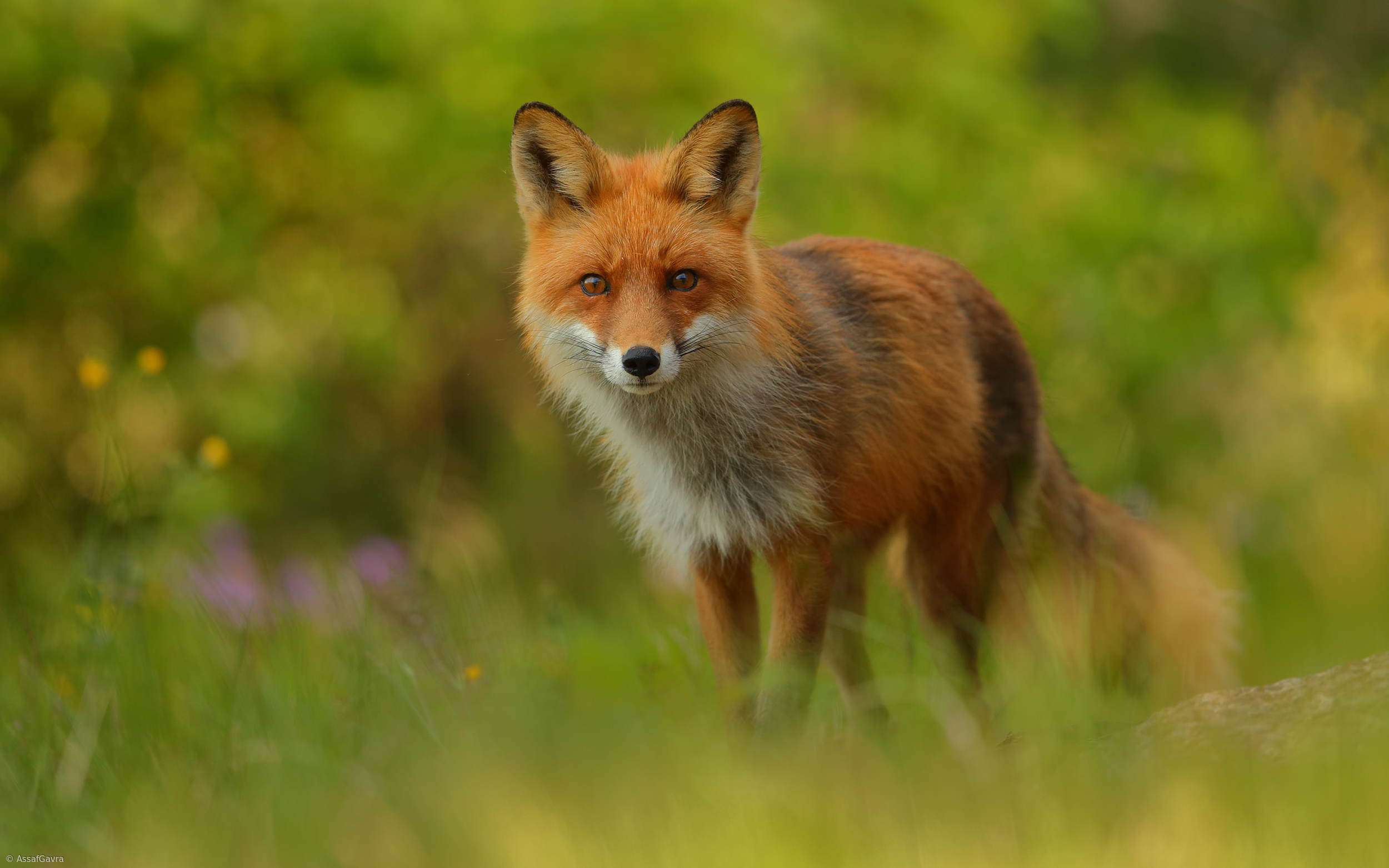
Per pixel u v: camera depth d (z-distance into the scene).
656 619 10.55
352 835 6.25
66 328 19.53
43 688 7.73
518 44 17.08
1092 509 10.44
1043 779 6.03
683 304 7.90
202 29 17.78
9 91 17.52
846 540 8.79
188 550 11.62
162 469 18.06
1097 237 18.44
